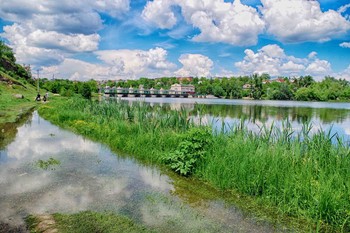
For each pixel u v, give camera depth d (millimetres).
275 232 4453
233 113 32281
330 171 5734
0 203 5152
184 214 4941
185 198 5633
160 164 7988
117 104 17906
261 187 5836
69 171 7145
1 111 24203
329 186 5035
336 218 4711
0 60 77000
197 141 7445
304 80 121750
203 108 11852
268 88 115500
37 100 41156
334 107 53688
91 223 4512
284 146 7508
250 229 4512
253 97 116000
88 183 6309
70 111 18875
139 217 4773
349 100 97938
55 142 10906
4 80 54531
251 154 6574
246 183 5938
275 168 5871
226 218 4848
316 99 98250
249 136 8312
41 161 7988
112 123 12977
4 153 8914
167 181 6598
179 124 10812
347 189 5102
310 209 4961
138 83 186250
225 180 6172
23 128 14555
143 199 5516
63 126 15414
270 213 5078
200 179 6750
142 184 6352
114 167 7605
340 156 6492
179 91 136375
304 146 7688
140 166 7770
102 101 21359
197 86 162750
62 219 4617
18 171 7035
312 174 5910
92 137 12062
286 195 5352
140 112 12531
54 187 6004
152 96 133500
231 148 7164
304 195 5227
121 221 4609
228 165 6461
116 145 10016
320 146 7195
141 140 9453
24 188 5902
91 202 5305
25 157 8461
